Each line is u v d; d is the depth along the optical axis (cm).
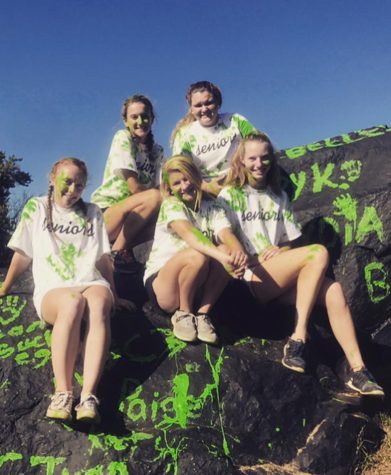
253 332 482
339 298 450
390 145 559
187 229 443
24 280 497
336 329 450
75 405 391
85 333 399
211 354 439
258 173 476
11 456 376
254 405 420
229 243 447
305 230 528
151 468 368
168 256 457
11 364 412
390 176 530
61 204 433
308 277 447
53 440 380
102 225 441
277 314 499
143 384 415
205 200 473
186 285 440
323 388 451
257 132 489
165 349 437
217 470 377
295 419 425
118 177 548
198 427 401
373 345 521
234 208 481
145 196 519
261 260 471
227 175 510
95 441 377
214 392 419
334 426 425
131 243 535
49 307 402
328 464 410
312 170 557
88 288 405
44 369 413
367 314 519
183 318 445
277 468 400
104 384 411
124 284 511
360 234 516
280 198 495
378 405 475
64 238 427
